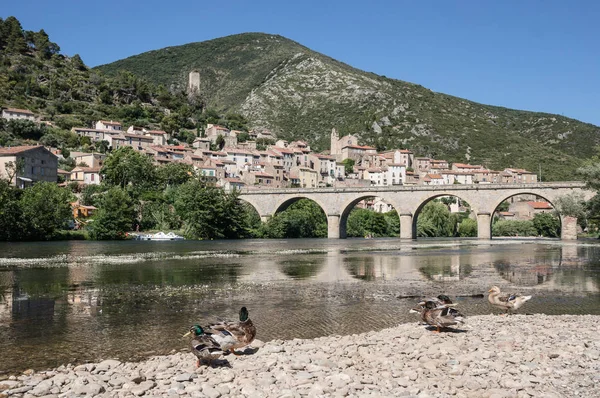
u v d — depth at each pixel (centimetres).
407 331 1994
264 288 3438
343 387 1295
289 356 1617
